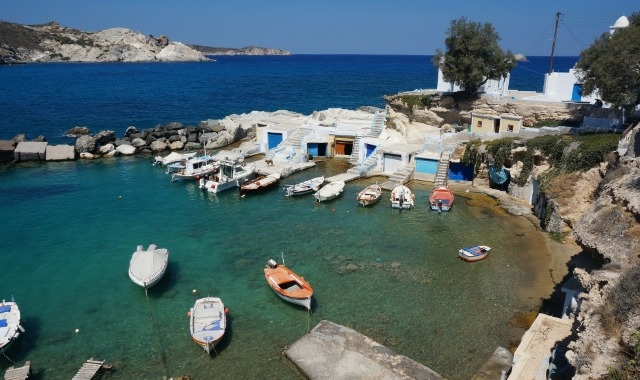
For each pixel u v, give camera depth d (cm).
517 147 4650
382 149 5744
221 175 5297
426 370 2259
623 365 1390
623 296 1608
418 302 2947
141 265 3173
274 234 4047
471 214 4434
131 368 2373
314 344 2464
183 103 12381
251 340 2586
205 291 3108
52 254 3644
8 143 6512
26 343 2572
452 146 5412
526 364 2006
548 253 3578
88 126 9069
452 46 6291
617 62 4144
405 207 4578
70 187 5381
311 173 5938
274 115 8706
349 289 3114
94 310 2889
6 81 17388
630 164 3073
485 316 2781
